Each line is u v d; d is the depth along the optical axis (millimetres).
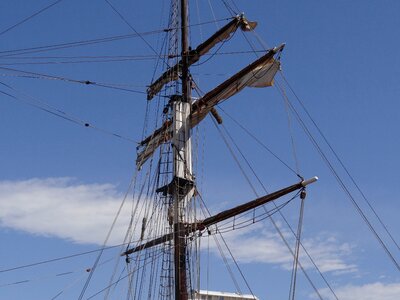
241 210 33219
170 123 35656
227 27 35531
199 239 32750
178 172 33344
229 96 35375
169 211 32844
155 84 37812
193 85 36469
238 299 74500
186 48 37062
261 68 34625
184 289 30984
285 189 32781
